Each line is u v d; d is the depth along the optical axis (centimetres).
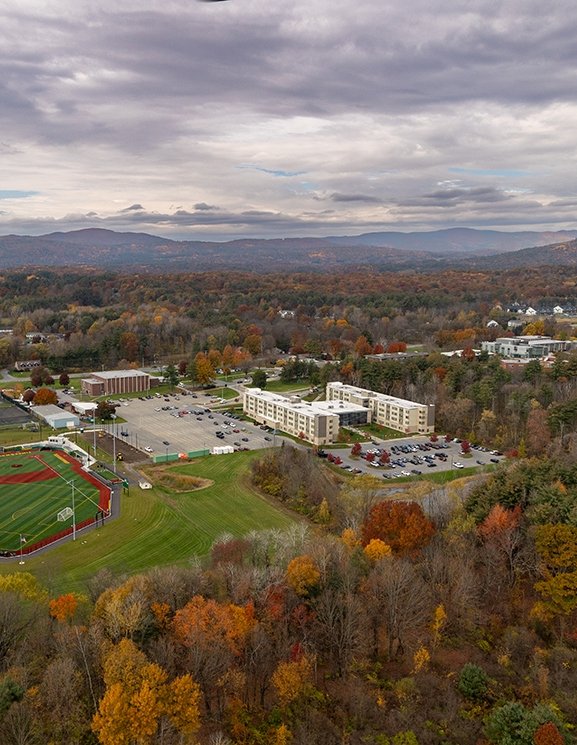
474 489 12444
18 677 7044
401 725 7481
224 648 7669
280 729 7150
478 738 7369
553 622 9250
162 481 17238
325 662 8562
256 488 16750
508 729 7081
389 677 8362
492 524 10481
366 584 9162
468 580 9262
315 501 15162
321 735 7331
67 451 19800
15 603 8306
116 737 6512
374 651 8838
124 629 7788
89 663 7450
